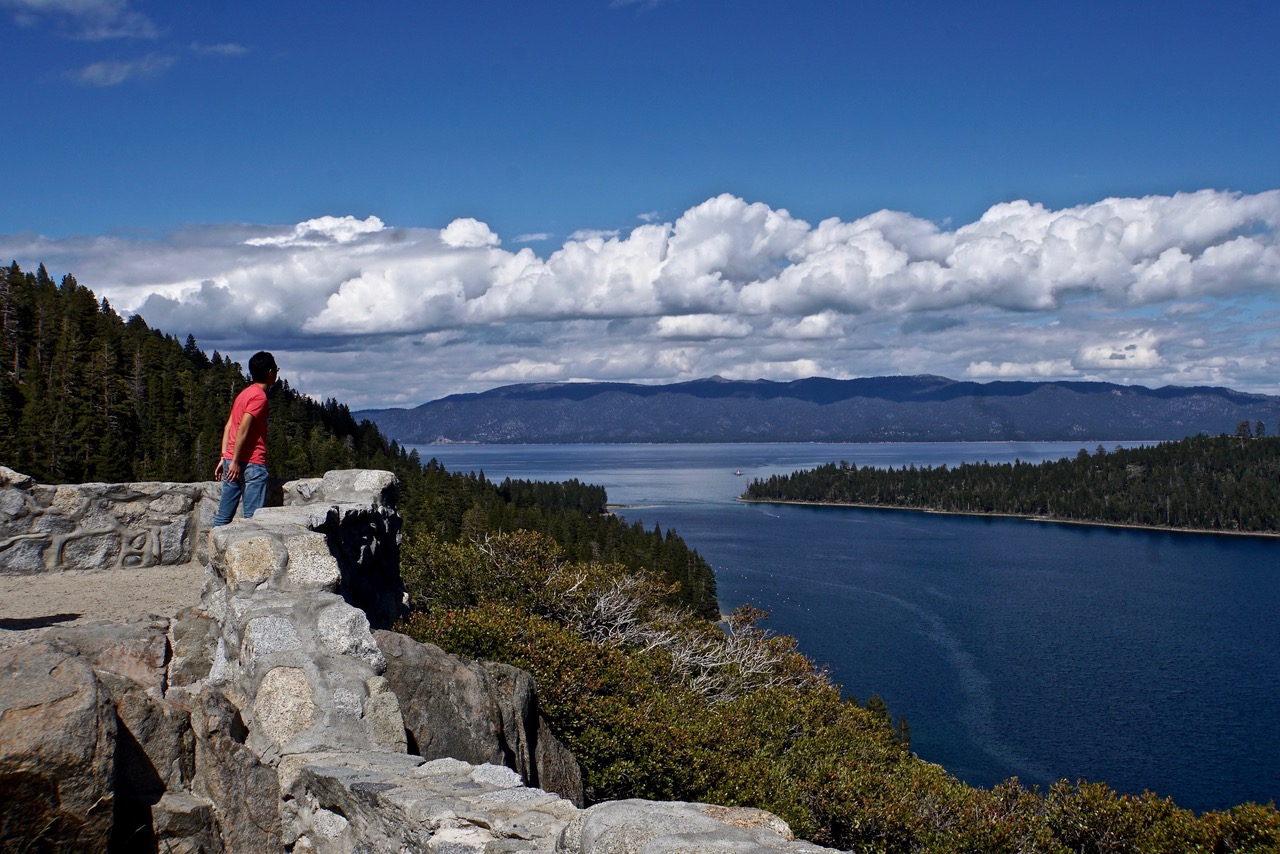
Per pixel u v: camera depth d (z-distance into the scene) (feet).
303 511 28.12
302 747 18.40
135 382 280.72
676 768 37.73
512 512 304.91
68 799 14.34
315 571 23.09
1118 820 56.29
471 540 68.39
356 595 32.71
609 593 68.39
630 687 41.70
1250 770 213.05
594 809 12.75
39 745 14.10
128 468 232.73
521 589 64.59
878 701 192.34
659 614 74.02
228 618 21.95
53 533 35.29
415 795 14.98
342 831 16.19
